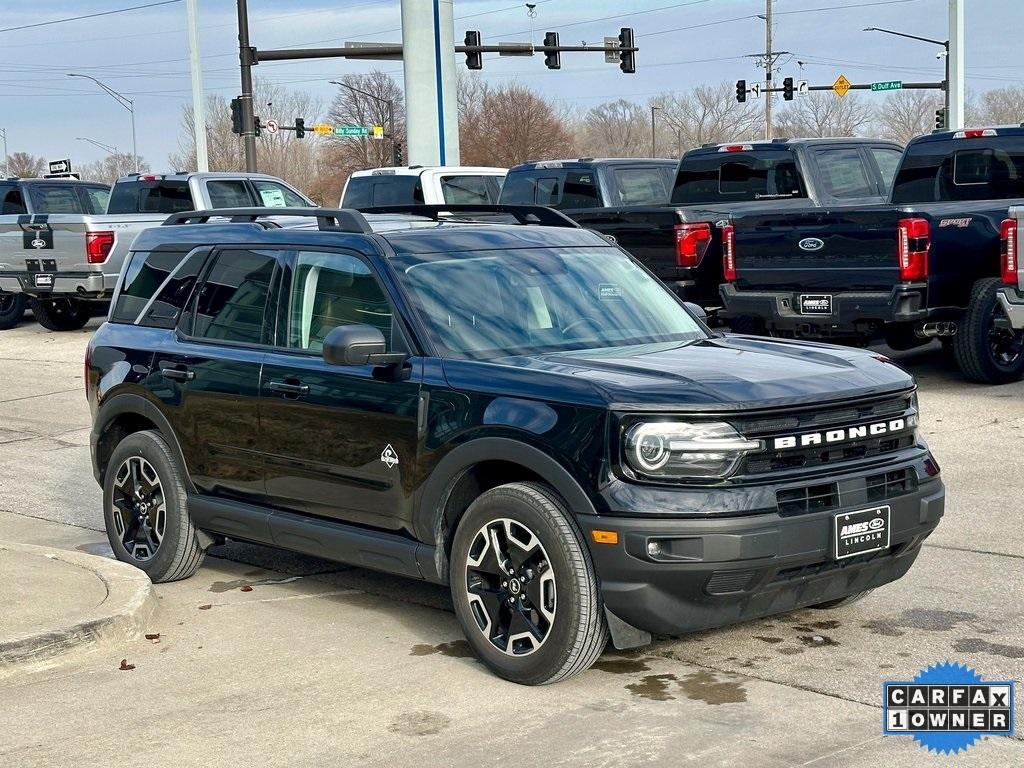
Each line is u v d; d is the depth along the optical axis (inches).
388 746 186.7
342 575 288.4
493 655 213.0
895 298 441.4
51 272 772.6
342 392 236.8
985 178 495.5
